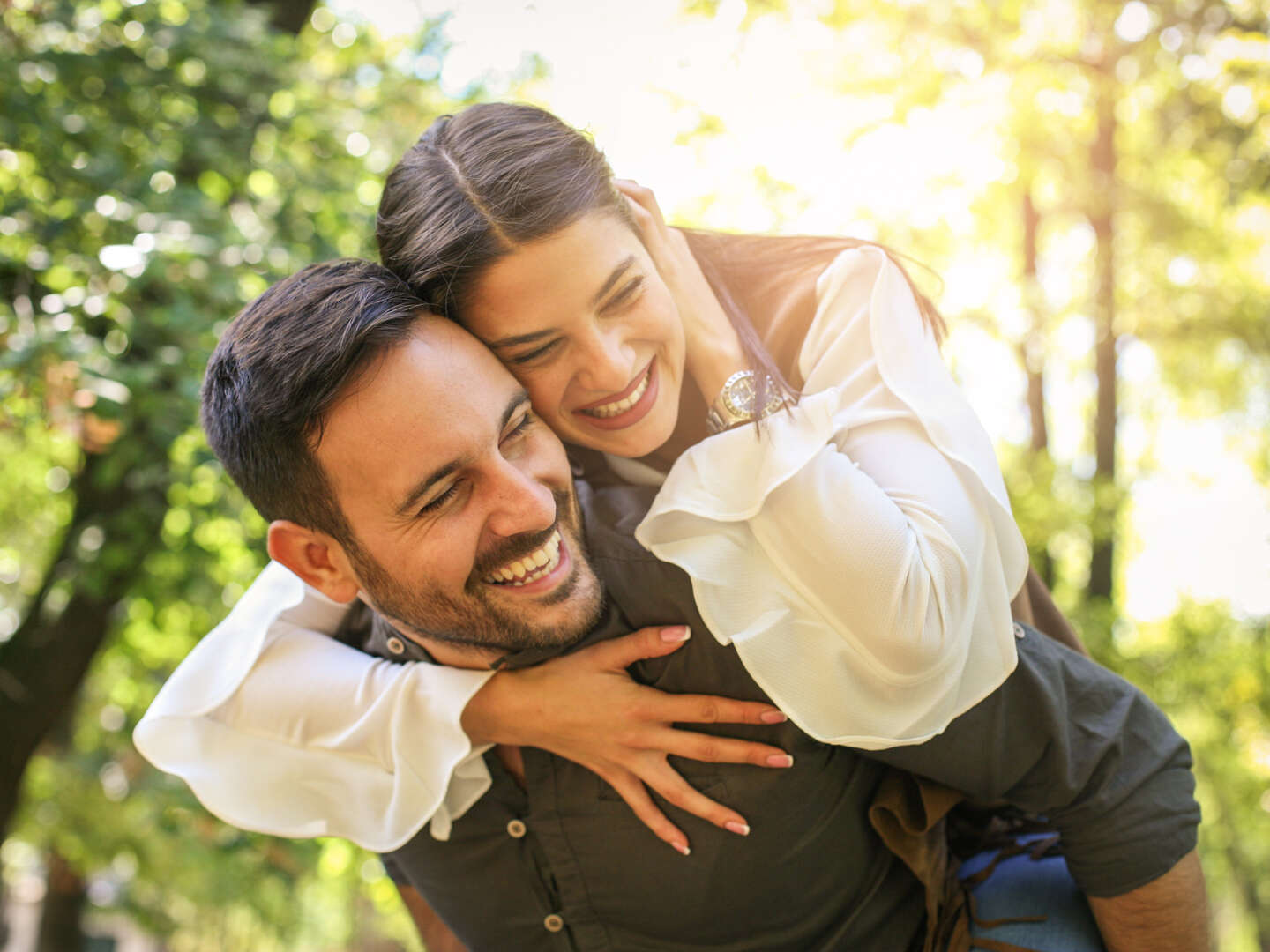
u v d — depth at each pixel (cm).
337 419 147
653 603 170
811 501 158
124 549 577
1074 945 184
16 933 1839
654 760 170
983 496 170
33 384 410
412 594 158
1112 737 174
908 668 158
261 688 188
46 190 507
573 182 157
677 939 181
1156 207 951
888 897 186
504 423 152
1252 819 1151
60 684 662
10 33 514
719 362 174
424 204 156
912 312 186
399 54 697
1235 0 794
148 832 1029
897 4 764
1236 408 1149
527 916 186
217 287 463
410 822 177
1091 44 819
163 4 569
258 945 1761
